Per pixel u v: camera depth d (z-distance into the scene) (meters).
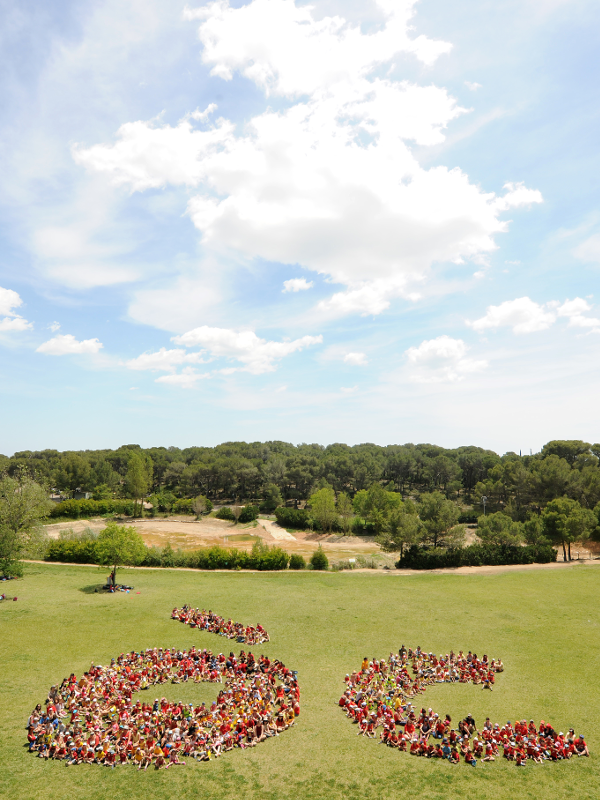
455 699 26.34
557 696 26.50
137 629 35.75
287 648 33.09
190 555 61.91
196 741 21.36
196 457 191.00
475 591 49.00
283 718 23.53
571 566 62.16
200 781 19.03
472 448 188.00
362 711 24.31
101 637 33.84
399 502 107.75
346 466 146.50
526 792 18.56
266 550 62.81
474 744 21.41
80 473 143.62
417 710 25.06
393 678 28.02
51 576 52.41
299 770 19.84
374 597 46.38
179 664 29.83
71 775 19.20
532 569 60.47
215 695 26.16
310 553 84.25
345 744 21.95
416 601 44.97
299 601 44.53
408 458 163.38
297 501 147.25
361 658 31.56
